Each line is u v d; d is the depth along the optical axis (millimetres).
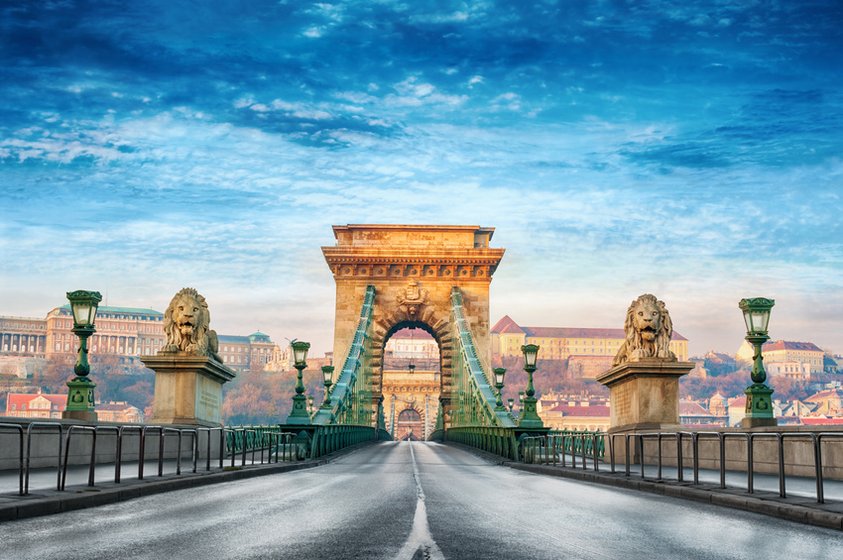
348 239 109125
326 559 10438
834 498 16672
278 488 22031
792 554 11133
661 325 32219
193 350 33125
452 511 16156
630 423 32812
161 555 10688
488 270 105812
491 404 55688
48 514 14938
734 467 25891
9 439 21891
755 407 25609
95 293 26672
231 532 12859
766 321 25875
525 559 10609
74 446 25094
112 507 16297
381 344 104000
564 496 20016
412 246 107625
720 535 12930
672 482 21469
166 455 30828
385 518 14820
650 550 11430
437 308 105250
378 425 101938
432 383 190125
